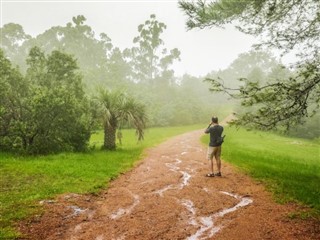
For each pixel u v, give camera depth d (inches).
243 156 658.8
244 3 335.3
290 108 368.8
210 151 424.8
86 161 527.8
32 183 360.8
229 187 363.6
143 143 1047.6
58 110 633.0
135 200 308.7
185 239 216.1
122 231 229.1
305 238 216.7
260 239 215.6
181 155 673.0
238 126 399.9
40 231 227.3
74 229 233.3
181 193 334.0
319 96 378.6
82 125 676.1
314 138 1795.0
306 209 280.4
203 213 269.7
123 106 769.6
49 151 636.1
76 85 790.5
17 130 601.0
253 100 370.0
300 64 374.6
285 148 1067.9
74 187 346.6
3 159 511.5
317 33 379.2
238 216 262.5
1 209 265.4
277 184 379.9
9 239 209.6
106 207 286.0
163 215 263.4
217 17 352.2
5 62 671.8
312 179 435.2
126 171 466.3
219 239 215.9
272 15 356.5
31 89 663.8
